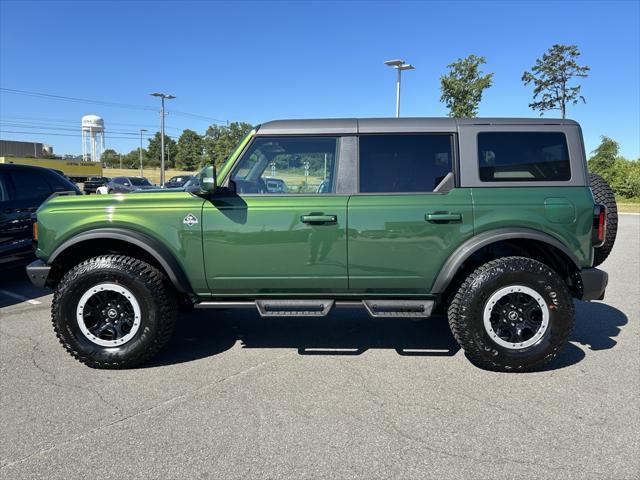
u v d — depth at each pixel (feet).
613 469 8.29
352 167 12.72
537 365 12.27
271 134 12.89
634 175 117.19
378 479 8.07
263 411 10.42
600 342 14.76
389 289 12.86
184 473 8.27
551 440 9.21
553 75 133.59
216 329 16.25
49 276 13.26
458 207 12.34
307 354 13.88
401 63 68.44
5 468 8.43
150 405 10.72
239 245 12.60
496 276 12.04
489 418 10.07
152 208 12.69
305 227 12.47
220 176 12.83
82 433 9.56
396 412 10.36
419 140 12.76
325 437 9.37
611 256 32.22
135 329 12.62
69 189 25.48
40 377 12.26
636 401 10.78
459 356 13.66
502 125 12.69
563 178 12.52
